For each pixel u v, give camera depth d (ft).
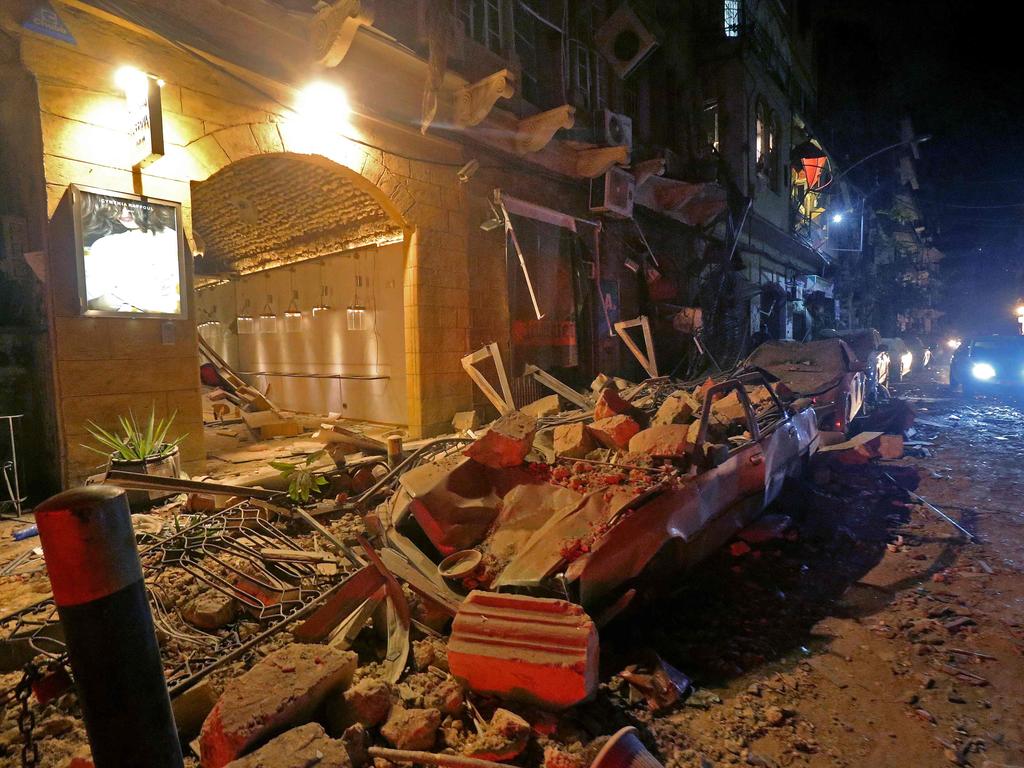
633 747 7.46
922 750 8.97
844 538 18.08
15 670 10.17
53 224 16.17
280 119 21.01
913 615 13.32
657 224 46.52
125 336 17.72
